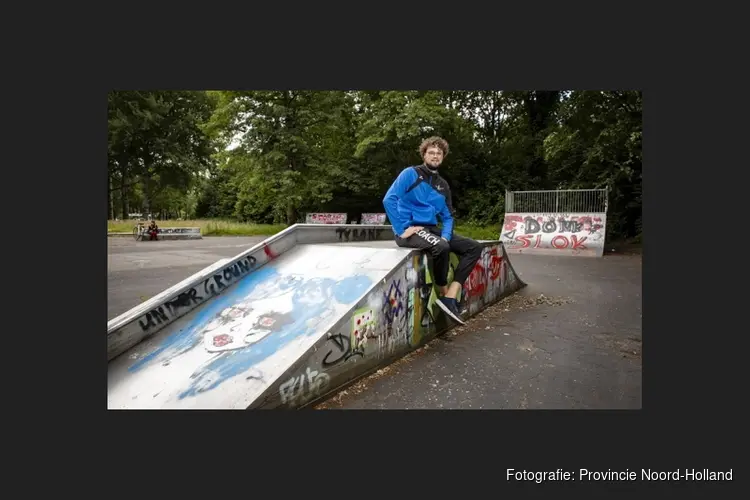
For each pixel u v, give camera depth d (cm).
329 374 340
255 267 506
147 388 335
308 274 460
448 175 2702
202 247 1772
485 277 625
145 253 1502
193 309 445
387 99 2366
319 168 2700
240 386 310
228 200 4138
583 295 730
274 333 371
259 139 2578
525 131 2611
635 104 1562
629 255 1430
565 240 1519
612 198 1738
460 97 2812
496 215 2477
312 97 2633
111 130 2912
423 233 459
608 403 336
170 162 3294
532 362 418
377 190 2912
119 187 3600
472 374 389
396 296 418
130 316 402
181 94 3409
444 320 509
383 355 401
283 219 3428
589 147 1756
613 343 473
